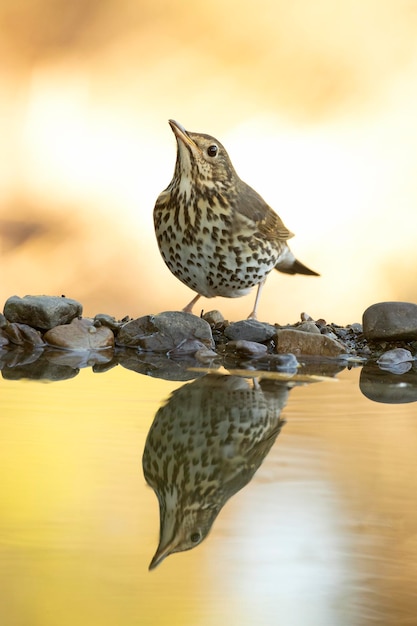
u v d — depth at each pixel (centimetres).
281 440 577
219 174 892
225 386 735
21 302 912
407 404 680
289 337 894
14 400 659
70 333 896
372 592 394
